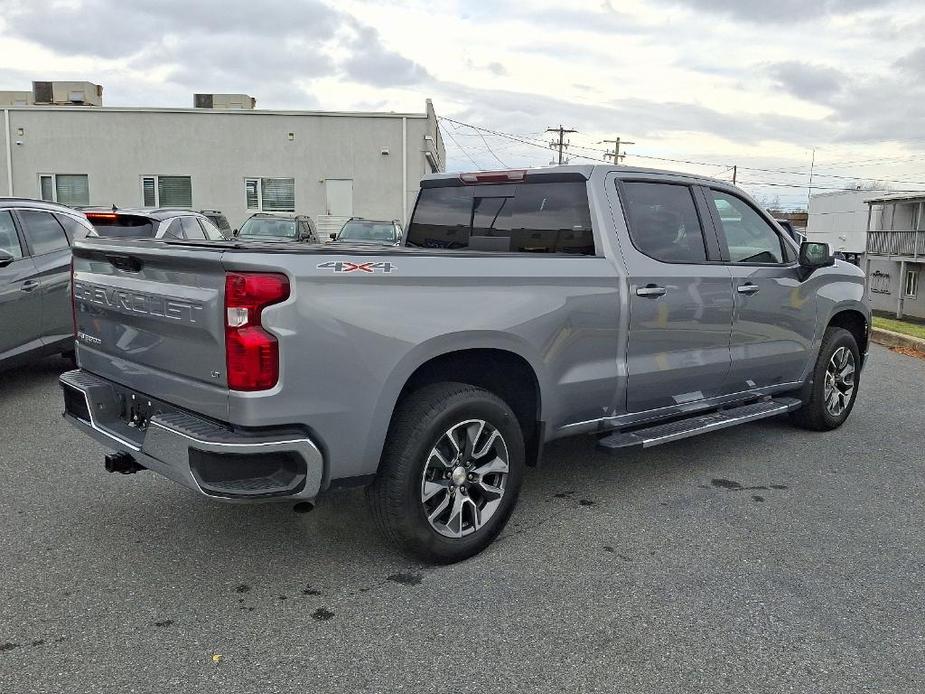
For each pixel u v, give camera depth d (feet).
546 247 15.38
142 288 11.43
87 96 95.61
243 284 9.96
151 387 11.57
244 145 85.87
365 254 11.01
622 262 14.51
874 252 111.34
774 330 17.97
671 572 12.24
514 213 15.98
